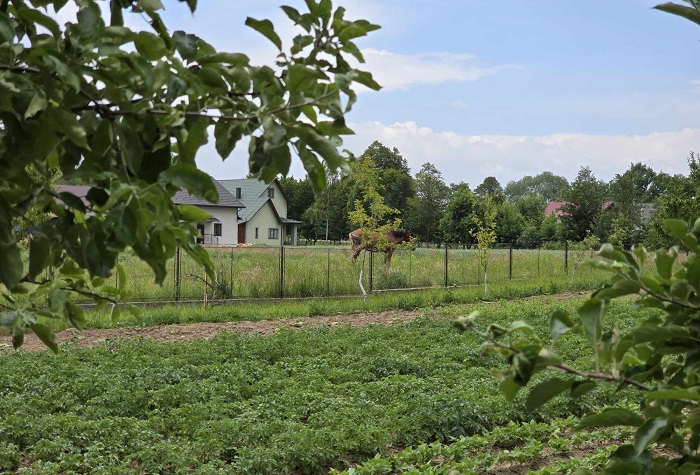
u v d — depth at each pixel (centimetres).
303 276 2403
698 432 198
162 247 178
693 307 194
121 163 176
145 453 721
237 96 182
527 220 7969
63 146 182
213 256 3494
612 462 192
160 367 1157
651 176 10519
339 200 7681
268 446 780
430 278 2784
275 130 167
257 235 7019
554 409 955
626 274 192
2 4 177
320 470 750
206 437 776
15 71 162
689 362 196
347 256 3478
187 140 179
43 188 174
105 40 166
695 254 196
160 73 168
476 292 2452
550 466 788
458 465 726
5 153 164
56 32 167
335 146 178
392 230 2566
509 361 174
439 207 7388
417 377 1157
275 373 1156
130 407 932
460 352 1334
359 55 188
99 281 240
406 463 763
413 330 1628
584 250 3247
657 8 200
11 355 1241
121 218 158
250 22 184
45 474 670
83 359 1263
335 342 1435
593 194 5656
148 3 181
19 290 186
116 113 172
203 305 2058
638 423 190
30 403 907
